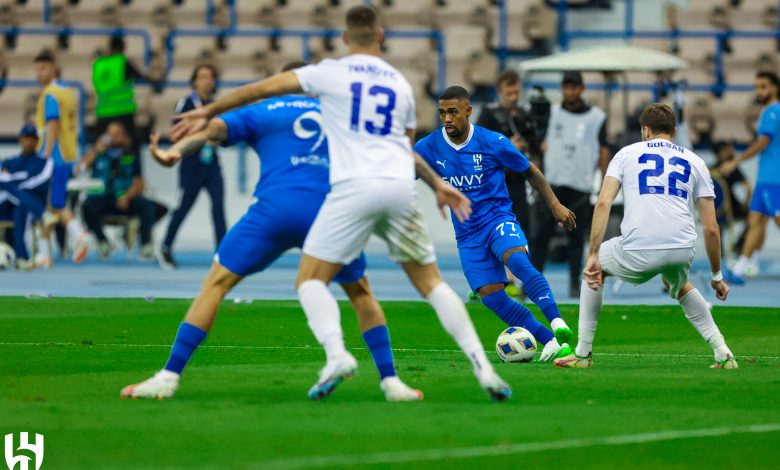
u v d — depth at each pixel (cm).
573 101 5066
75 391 2616
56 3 8756
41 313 4359
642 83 8094
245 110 2466
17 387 2678
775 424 2300
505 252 3300
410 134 2416
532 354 3206
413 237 2372
